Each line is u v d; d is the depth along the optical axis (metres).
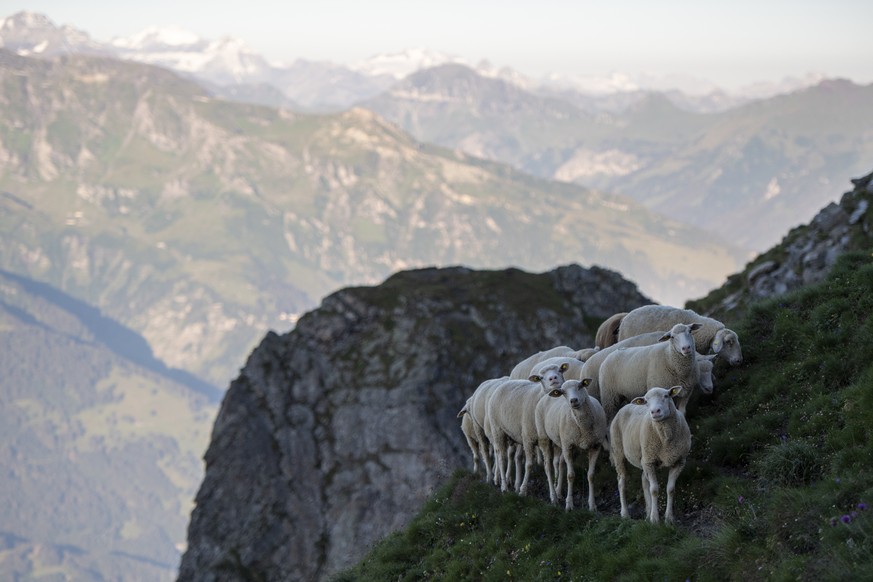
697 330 24.34
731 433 21.12
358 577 25.48
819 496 15.76
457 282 101.38
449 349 88.38
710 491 19.38
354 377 88.44
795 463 17.53
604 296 98.69
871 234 31.39
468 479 26.03
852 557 13.89
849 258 26.03
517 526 21.55
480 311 93.75
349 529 75.50
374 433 82.25
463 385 86.00
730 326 26.98
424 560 23.53
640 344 24.22
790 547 15.17
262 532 77.88
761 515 16.55
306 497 80.19
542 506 21.59
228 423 86.38
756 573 15.10
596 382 24.23
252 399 88.19
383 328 93.00
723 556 15.94
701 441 21.81
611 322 28.33
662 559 16.80
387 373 87.12
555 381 21.92
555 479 24.02
